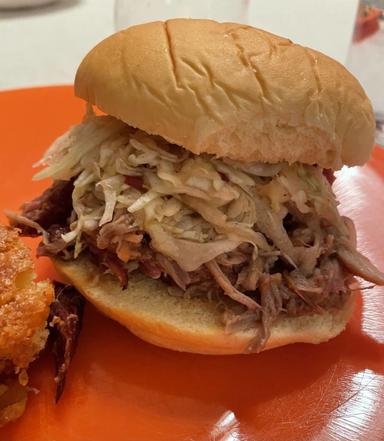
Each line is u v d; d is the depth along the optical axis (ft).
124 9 0.96
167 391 0.47
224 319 0.47
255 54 0.46
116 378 0.47
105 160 0.50
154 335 0.48
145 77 0.45
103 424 0.43
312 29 1.15
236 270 0.49
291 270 0.50
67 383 0.46
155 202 0.47
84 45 1.04
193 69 0.45
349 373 0.49
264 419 0.45
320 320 0.51
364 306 0.56
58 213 0.55
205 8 0.97
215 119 0.44
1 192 0.66
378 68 0.91
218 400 0.46
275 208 0.49
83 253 0.53
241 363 0.50
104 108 0.47
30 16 1.16
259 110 0.44
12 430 0.42
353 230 0.56
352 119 0.48
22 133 0.74
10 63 0.95
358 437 0.43
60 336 0.47
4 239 0.45
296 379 0.48
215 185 0.46
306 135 0.46
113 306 0.48
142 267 0.49
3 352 0.40
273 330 0.49
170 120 0.44
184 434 0.43
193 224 0.48
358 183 0.71
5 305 0.41
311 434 0.44
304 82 0.46
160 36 0.47
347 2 1.35
